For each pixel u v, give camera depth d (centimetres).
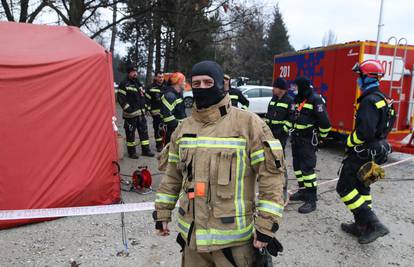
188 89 1973
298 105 515
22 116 427
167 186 240
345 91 901
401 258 383
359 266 364
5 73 416
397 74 876
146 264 357
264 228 202
